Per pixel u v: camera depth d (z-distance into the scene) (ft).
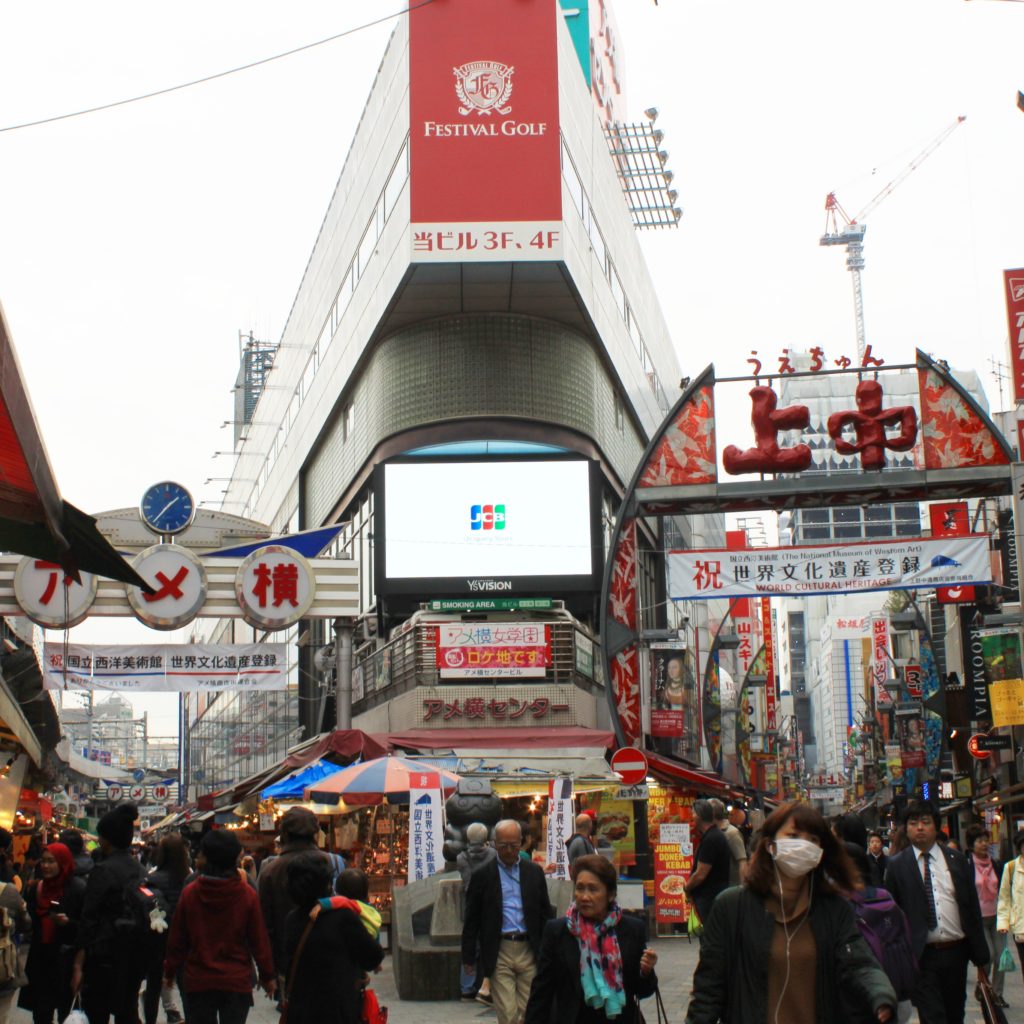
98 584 84.48
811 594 69.67
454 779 60.34
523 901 31.27
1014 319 72.95
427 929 48.55
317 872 23.24
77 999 28.78
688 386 74.74
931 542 69.41
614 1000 20.77
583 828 49.47
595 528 112.57
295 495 162.20
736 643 141.49
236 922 26.16
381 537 112.57
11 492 27.32
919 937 28.17
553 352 115.44
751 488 73.31
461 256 106.01
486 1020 42.37
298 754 75.72
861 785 278.87
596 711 109.60
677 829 71.05
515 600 110.01
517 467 113.39
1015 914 37.14
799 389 471.62
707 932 17.03
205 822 83.92
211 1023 25.70
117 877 29.53
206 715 233.14
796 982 16.43
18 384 22.27
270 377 191.31
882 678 208.64
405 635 106.93
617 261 136.98
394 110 114.11
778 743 230.07
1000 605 110.01
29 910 35.04
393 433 115.14
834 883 17.01
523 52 109.50
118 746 356.38
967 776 134.21
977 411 71.72
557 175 107.55
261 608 85.81
